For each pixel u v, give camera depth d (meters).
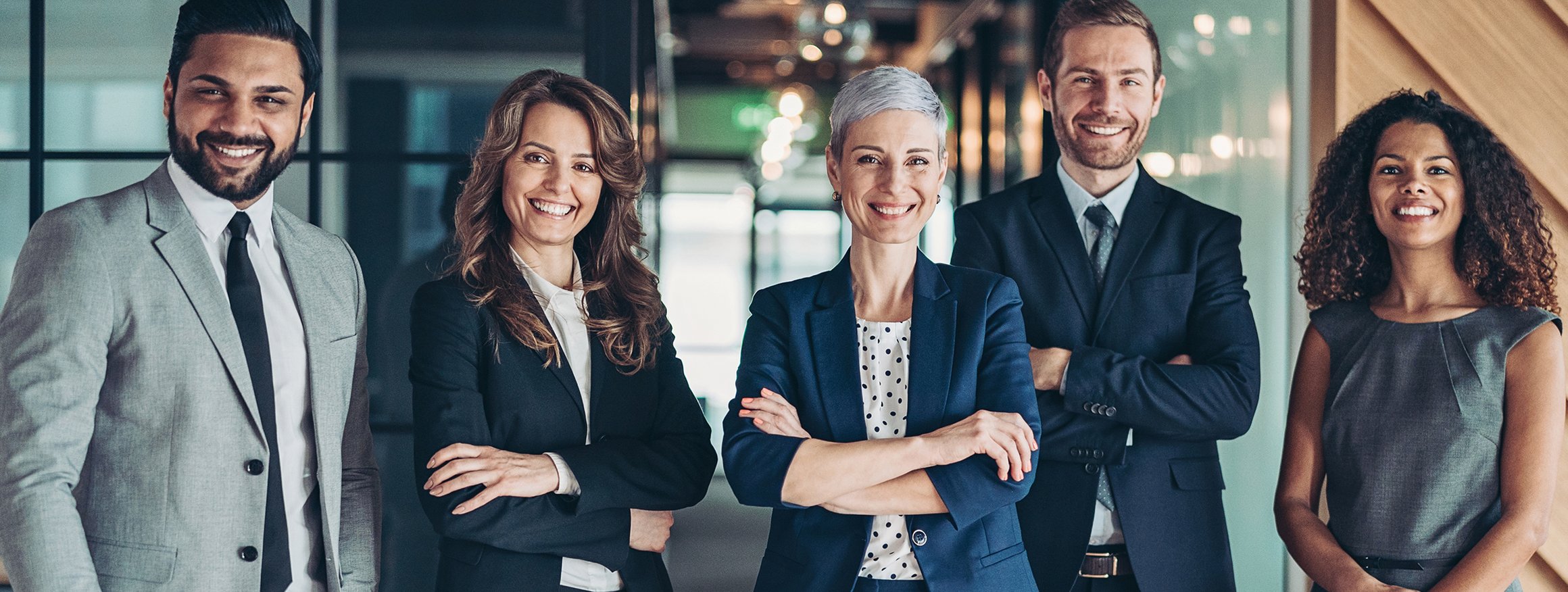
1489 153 2.22
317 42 3.16
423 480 2.01
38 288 1.79
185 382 1.85
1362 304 2.35
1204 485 2.41
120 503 1.83
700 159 14.79
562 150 2.13
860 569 1.97
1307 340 2.40
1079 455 2.35
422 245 3.19
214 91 1.91
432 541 3.14
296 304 2.06
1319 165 2.51
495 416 2.08
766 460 1.95
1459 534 2.12
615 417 2.19
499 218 2.21
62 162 3.10
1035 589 2.03
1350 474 2.25
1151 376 2.30
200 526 1.85
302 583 2.01
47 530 1.68
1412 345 2.21
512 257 2.20
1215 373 2.32
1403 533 2.15
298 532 2.00
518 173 2.12
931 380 2.02
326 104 3.17
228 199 1.96
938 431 1.95
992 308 2.11
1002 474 1.93
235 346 1.90
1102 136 2.51
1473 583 2.04
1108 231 2.57
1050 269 2.51
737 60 11.24
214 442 1.87
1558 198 2.94
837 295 2.10
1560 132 2.95
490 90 3.21
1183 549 2.35
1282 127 3.15
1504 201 2.20
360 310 2.21
